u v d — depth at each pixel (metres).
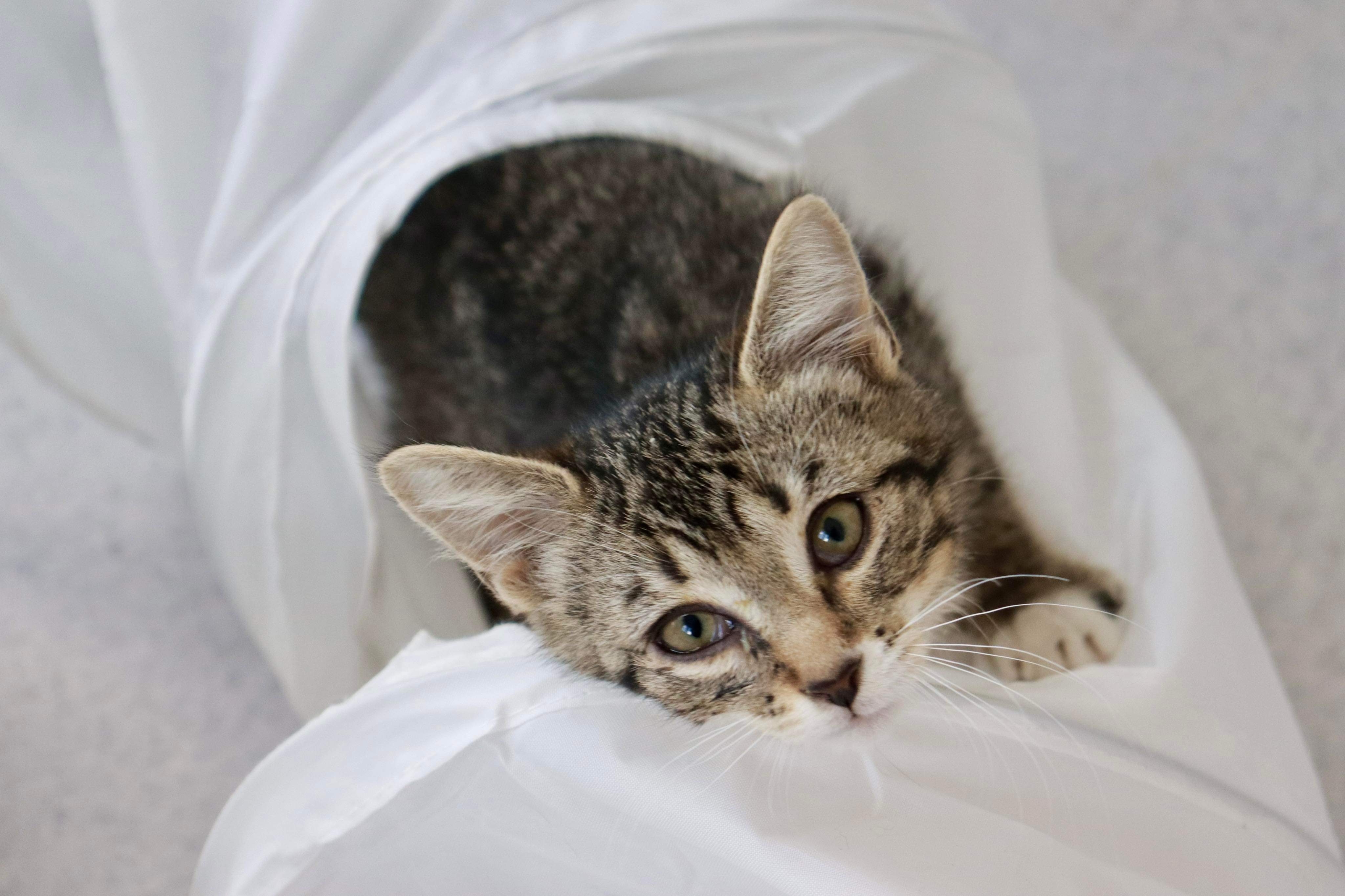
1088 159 0.71
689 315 0.52
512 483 0.47
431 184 0.57
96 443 0.66
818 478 0.46
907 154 0.62
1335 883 0.49
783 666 0.46
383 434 0.60
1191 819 0.48
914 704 0.48
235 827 0.48
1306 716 0.59
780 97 0.60
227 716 0.61
